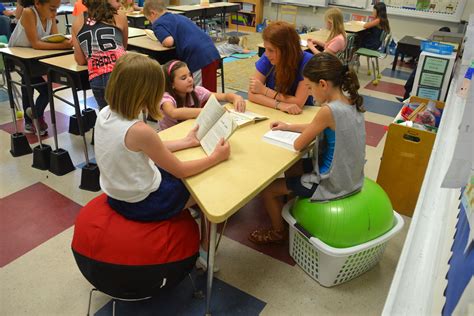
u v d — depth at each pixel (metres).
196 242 1.53
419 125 2.28
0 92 4.07
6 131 3.33
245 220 2.28
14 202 2.37
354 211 1.65
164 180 1.47
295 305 1.71
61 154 2.67
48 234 2.10
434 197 1.33
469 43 2.36
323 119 1.55
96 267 1.37
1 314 1.61
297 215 1.78
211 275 1.50
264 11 8.68
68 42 2.92
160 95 1.32
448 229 1.01
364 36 5.63
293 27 2.03
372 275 1.91
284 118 1.98
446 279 0.79
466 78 2.28
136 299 1.47
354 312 1.69
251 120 1.88
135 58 1.24
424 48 3.36
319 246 1.66
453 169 0.77
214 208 1.22
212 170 1.44
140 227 1.41
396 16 7.06
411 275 0.98
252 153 1.58
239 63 5.87
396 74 5.86
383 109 4.30
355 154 1.64
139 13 5.88
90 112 3.37
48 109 3.77
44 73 2.74
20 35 2.83
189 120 1.92
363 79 5.52
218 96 2.18
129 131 1.26
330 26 4.17
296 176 1.84
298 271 1.91
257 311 1.67
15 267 1.87
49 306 1.66
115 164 1.31
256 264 1.94
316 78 1.60
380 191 1.80
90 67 2.46
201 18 6.89
